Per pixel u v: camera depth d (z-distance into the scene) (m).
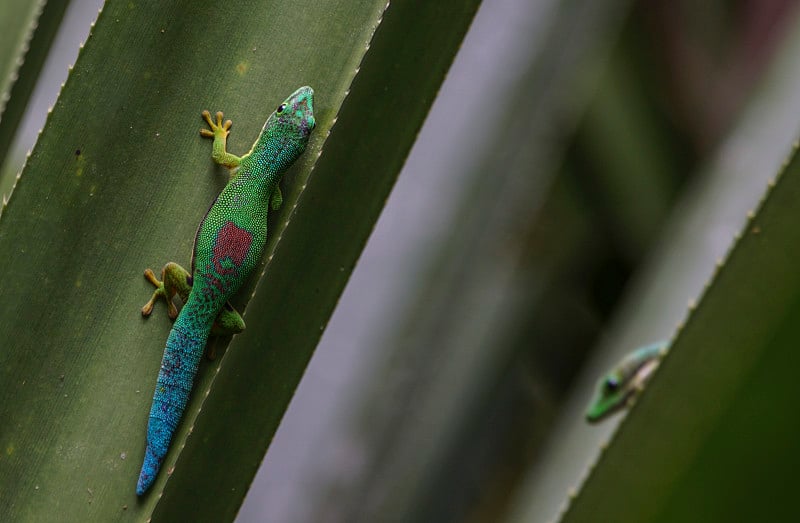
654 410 0.87
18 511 0.87
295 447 1.05
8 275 0.87
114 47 0.88
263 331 0.90
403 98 0.90
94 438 0.88
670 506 0.86
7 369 0.87
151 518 0.88
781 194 0.87
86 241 0.88
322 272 0.90
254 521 1.05
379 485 1.05
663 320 1.02
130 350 0.88
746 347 0.87
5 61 0.94
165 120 0.88
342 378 1.05
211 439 0.89
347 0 0.88
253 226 0.90
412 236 1.06
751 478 0.85
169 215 0.89
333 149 0.90
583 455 1.02
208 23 0.88
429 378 1.06
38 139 0.87
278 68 0.88
